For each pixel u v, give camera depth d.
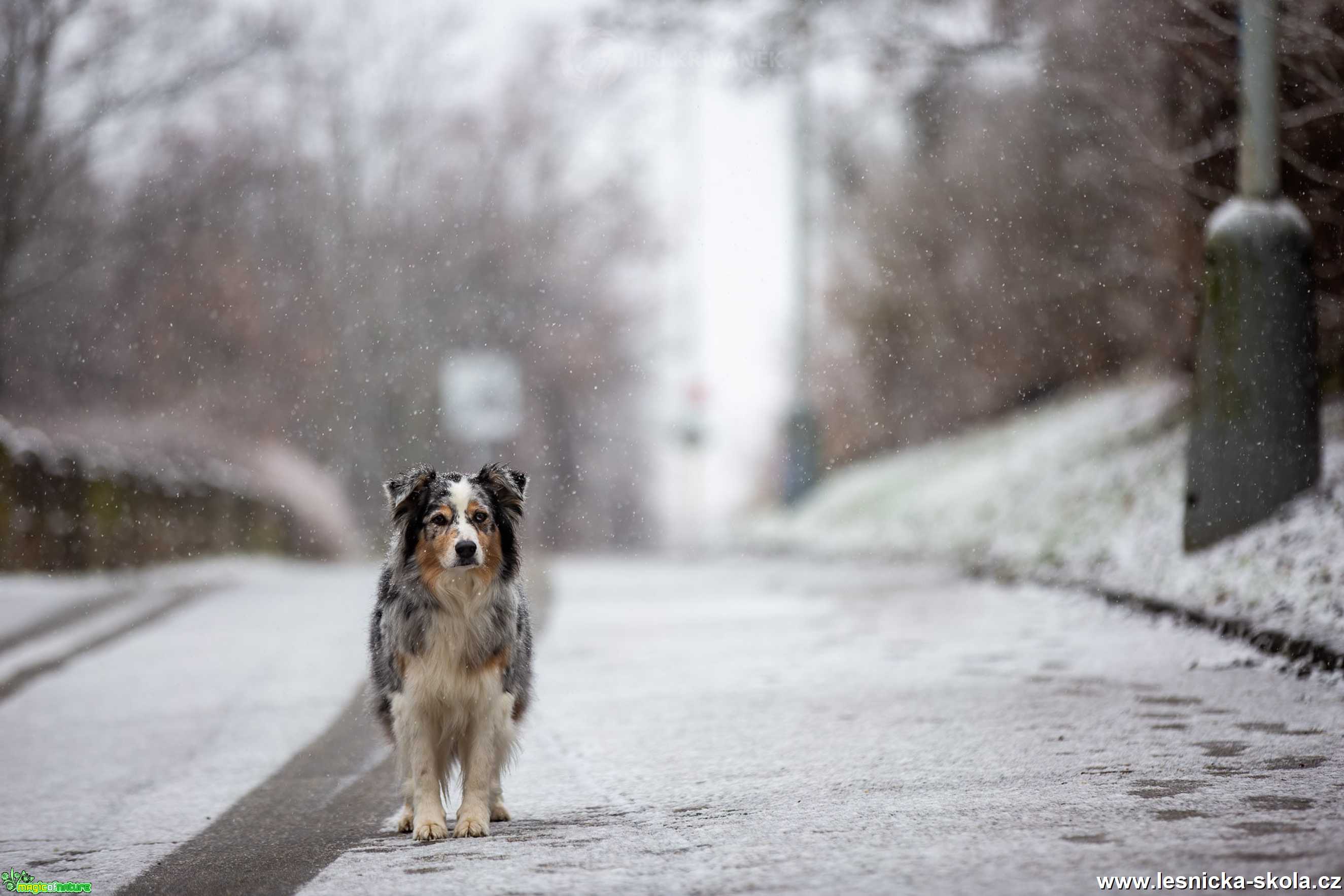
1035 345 31.03
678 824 7.16
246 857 7.44
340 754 10.59
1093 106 21.53
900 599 17.78
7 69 30.69
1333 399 17.61
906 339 37.81
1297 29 14.33
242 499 33.50
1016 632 13.87
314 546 41.28
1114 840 6.12
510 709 8.06
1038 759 8.18
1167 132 18.72
